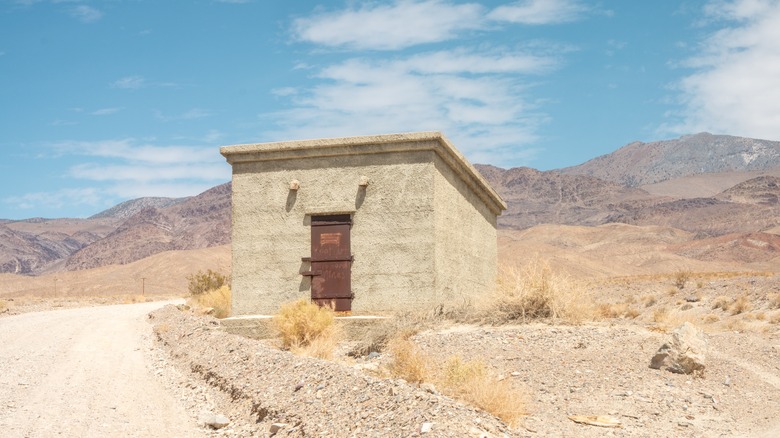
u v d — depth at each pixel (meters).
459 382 12.28
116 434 11.09
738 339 20.66
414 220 22.16
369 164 22.66
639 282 53.38
